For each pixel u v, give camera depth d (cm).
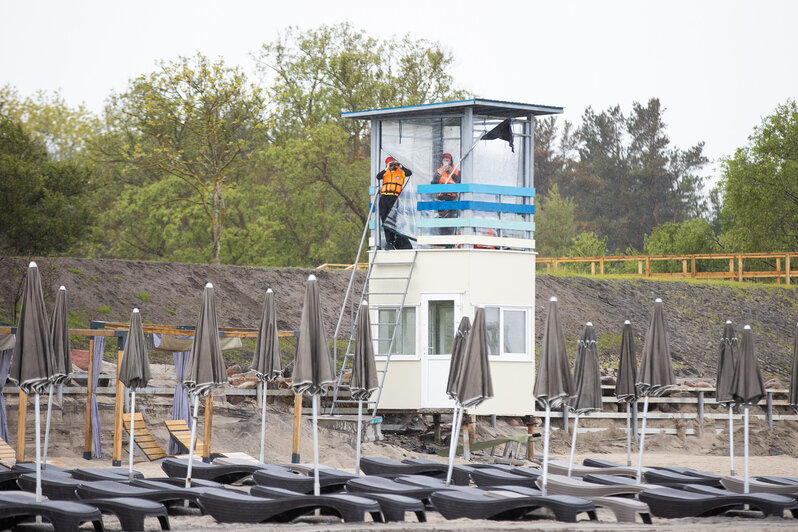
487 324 8512
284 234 17725
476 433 8806
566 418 9844
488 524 4978
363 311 5997
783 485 6103
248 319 11719
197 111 14800
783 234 18525
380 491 5428
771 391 10656
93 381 7462
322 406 8856
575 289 14638
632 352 6694
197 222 16612
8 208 12438
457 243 8525
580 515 5588
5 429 7231
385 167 9088
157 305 11338
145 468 7044
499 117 8956
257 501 4934
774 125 18662
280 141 18762
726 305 15412
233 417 8262
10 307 10544
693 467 8531
